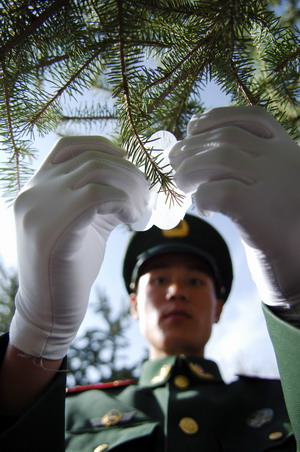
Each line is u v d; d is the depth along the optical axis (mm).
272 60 289
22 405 299
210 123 278
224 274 722
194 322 558
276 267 267
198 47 264
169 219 283
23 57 262
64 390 297
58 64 280
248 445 376
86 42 258
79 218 248
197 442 376
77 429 418
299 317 281
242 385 477
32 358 292
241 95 290
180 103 318
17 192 310
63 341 294
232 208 248
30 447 276
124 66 249
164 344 546
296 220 253
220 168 253
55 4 239
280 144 274
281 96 305
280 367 280
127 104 257
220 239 732
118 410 434
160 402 443
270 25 280
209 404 423
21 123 285
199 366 512
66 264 264
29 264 267
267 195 251
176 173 263
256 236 257
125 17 236
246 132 270
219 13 223
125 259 745
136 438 381
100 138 284
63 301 277
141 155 260
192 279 600
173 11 256
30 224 260
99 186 249
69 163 272
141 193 276
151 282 597
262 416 410
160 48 282
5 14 238
